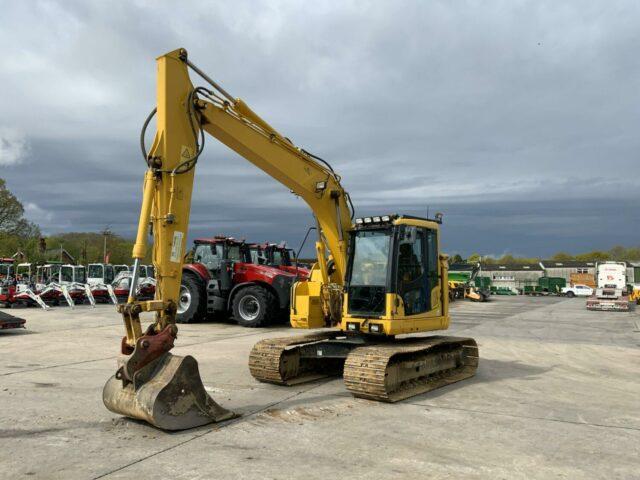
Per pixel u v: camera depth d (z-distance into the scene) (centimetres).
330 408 675
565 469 473
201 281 1722
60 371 898
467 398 751
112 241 6719
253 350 821
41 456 486
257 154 768
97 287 2522
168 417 556
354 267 822
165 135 632
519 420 636
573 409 697
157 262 617
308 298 853
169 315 617
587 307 2862
